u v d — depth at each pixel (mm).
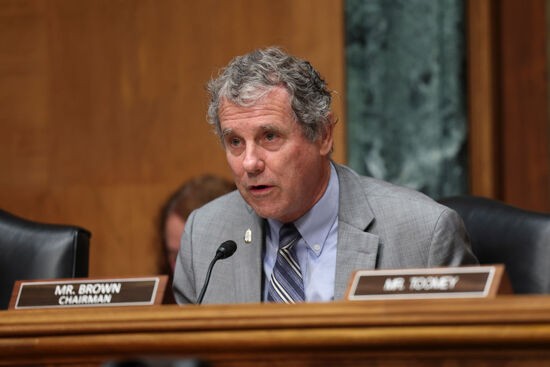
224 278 6754
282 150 6207
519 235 6770
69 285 5391
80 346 4641
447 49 10617
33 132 11742
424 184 10617
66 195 11641
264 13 11266
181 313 4516
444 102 10609
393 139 10656
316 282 6484
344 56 10828
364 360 4402
